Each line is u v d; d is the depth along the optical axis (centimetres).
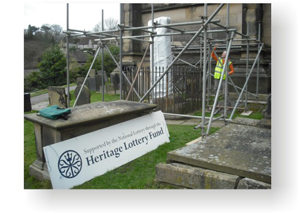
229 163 355
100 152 430
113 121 484
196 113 896
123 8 1576
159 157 491
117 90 1461
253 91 1096
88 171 407
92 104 520
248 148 421
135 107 518
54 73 1905
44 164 415
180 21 1454
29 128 723
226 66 625
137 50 1564
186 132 645
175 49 1360
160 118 576
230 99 1064
